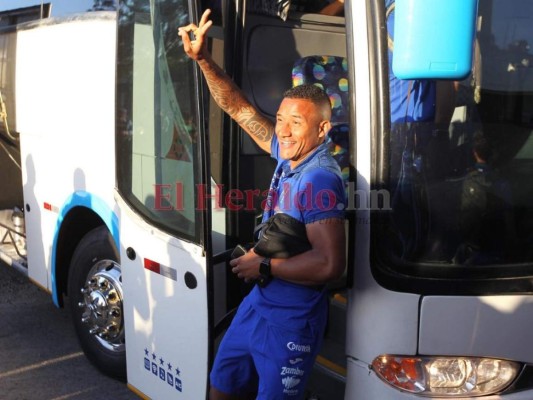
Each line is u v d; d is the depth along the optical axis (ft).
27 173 13.92
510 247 6.99
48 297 17.02
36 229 13.84
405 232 6.81
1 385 12.21
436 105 6.84
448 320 6.78
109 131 10.73
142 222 9.30
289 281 7.08
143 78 9.06
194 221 8.09
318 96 7.07
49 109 12.64
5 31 14.35
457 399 6.85
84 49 11.26
